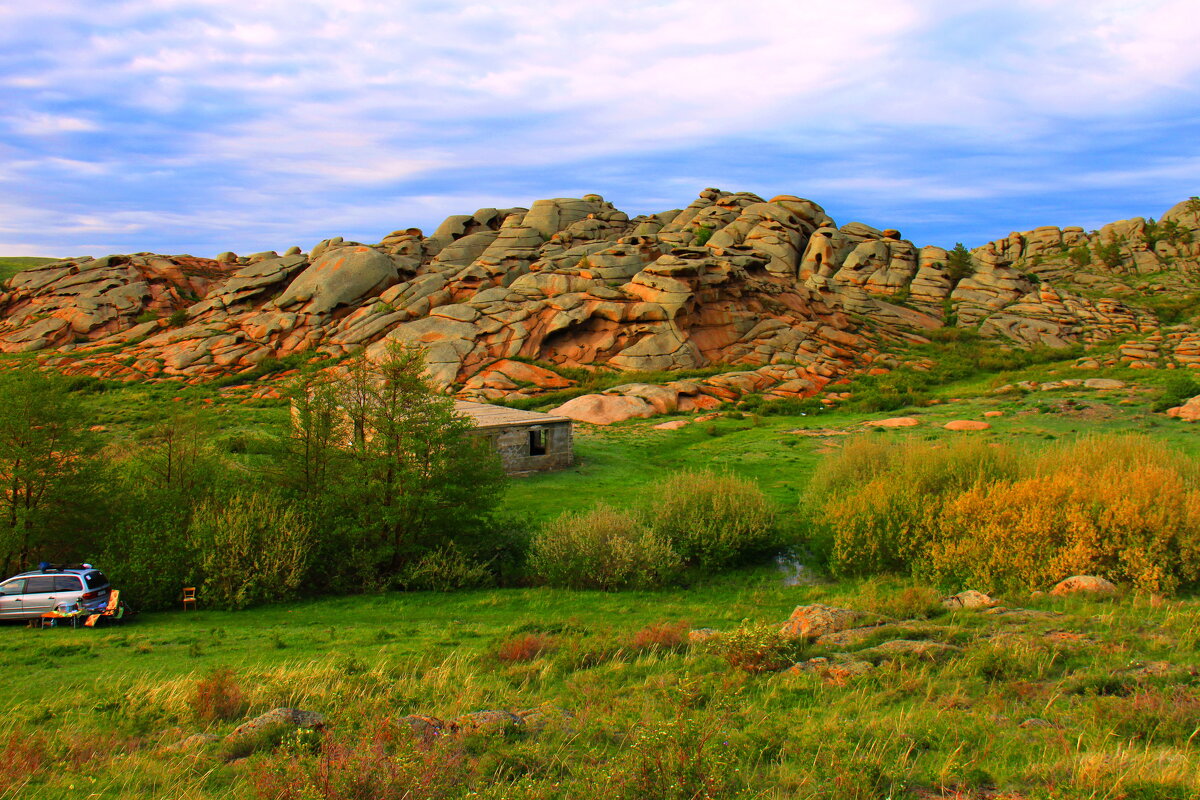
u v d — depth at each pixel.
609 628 17.41
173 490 24.31
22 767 9.60
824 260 102.88
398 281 83.12
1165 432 42.56
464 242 103.19
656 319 70.00
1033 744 9.07
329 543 24.34
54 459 23.00
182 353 69.81
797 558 26.98
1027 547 20.19
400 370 25.73
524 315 69.38
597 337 69.44
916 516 23.70
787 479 37.66
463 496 25.72
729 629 17.00
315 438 25.77
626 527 25.09
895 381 65.50
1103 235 147.50
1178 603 16.06
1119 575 18.69
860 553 24.02
